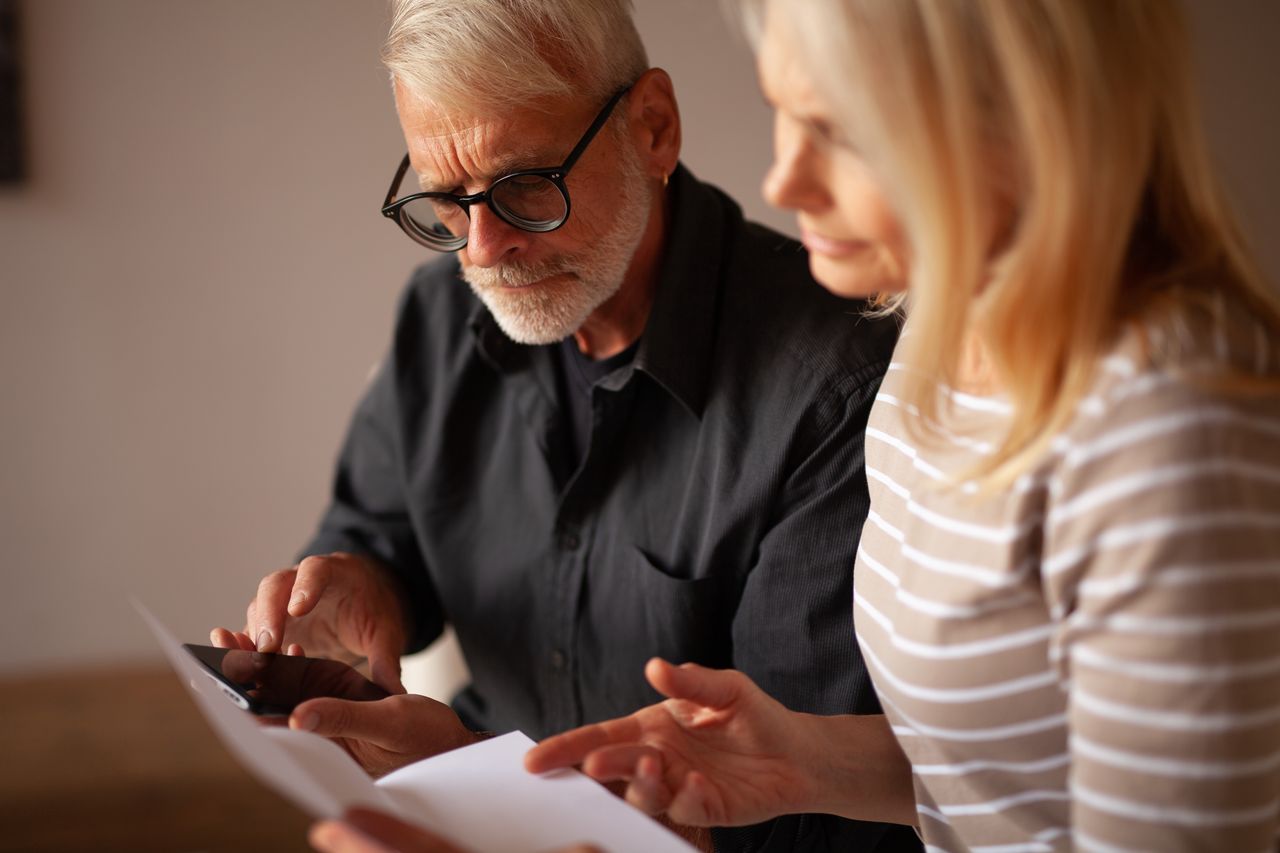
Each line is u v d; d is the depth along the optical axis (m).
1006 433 0.72
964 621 0.76
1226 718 0.62
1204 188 0.68
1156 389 0.63
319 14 2.04
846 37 0.64
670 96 1.24
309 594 1.23
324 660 1.08
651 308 1.25
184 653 0.94
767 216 2.16
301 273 2.14
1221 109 2.21
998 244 0.70
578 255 1.19
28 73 1.96
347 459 1.57
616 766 0.81
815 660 1.16
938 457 0.80
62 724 1.96
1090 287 0.66
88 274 2.07
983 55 0.64
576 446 1.38
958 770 0.83
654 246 1.29
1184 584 0.62
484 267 1.19
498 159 1.13
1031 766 0.78
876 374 1.18
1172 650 0.63
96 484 2.16
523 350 1.39
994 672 0.76
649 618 1.28
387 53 1.15
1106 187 0.64
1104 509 0.65
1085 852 0.68
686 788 0.81
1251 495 0.62
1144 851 0.66
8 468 2.12
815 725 0.95
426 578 1.53
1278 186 2.24
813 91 0.67
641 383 1.28
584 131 1.16
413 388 1.47
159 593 2.23
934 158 0.64
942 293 0.66
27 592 2.18
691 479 1.25
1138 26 0.64
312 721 0.90
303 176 2.10
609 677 1.34
